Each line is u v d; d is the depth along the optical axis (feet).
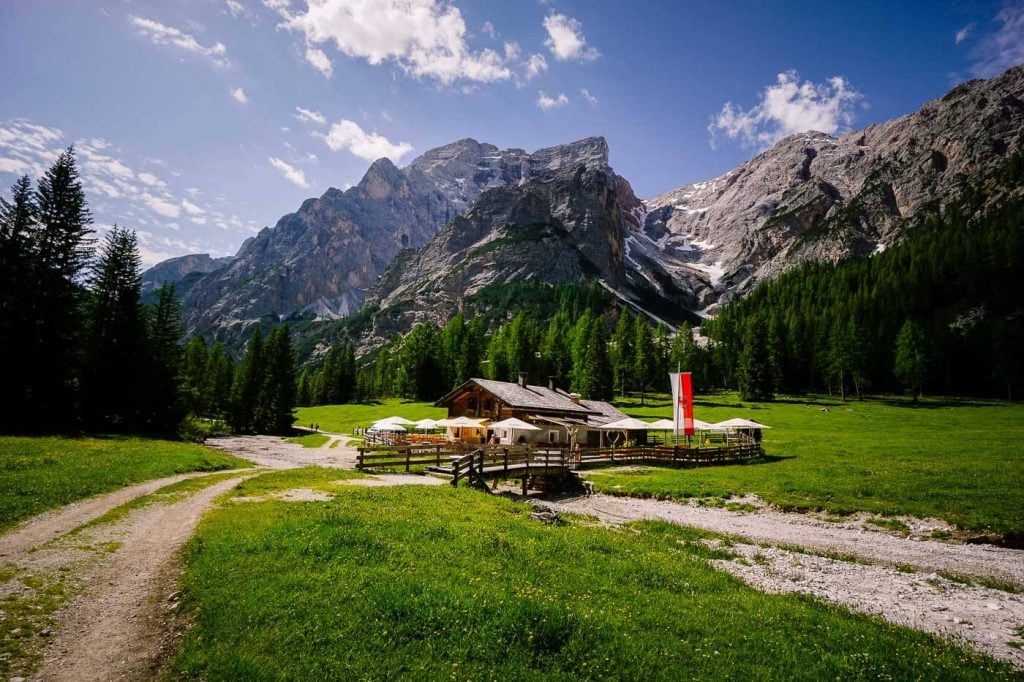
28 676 26.86
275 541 47.52
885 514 91.45
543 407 207.10
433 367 436.76
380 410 398.01
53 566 44.24
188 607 35.14
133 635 32.32
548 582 41.39
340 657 27.73
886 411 310.65
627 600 39.32
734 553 69.82
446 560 43.62
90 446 119.55
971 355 391.24
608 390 368.48
